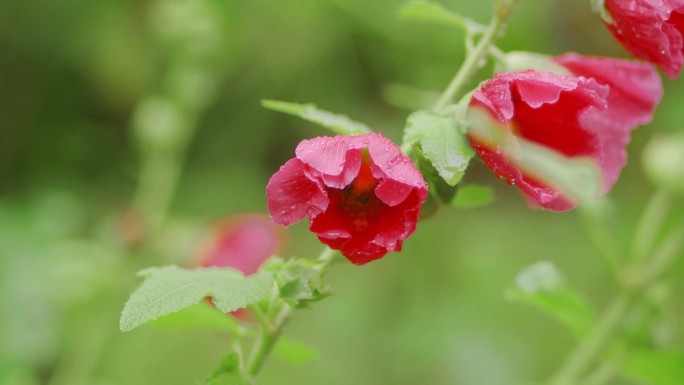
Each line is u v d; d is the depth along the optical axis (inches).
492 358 85.0
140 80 105.9
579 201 38.7
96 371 79.5
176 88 71.3
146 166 71.0
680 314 80.7
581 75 39.8
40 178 105.1
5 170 107.6
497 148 36.7
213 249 53.1
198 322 40.3
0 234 73.6
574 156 37.9
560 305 46.5
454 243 94.2
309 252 93.7
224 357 38.0
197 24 70.8
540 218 101.7
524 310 89.9
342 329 87.5
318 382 83.5
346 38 99.7
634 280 48.8
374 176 36.2
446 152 36.8
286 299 37.4
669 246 49.2
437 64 95.3
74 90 108.7
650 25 37.6
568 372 48.7
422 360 85.8
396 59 98.3
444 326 87.1
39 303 68.6
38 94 107.9
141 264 68.6
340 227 36.2
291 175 36.3
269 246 52.2
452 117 37.5
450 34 93.6
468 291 90.8
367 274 91.7
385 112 103.3
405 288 91.7
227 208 101.0
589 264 94.7
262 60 100.9
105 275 66.0
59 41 105.8
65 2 104.1
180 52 71.4
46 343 68.1
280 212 36.3
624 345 48.2
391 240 36.2
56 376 70.6
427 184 36.9
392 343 87.1
